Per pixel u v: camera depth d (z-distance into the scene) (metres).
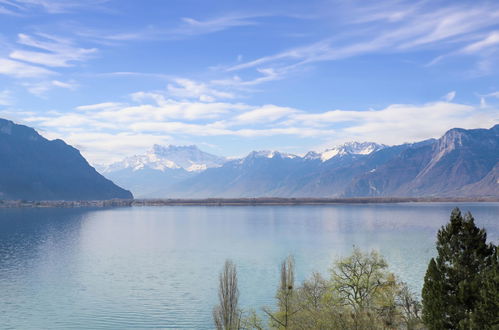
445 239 47.66
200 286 122.88
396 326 56.28
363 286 63.62
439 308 45.53
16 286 124.12
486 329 40.56
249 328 66.19
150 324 90.50
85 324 91.12
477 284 44.09
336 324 51.09
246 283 123.75
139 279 132.88
